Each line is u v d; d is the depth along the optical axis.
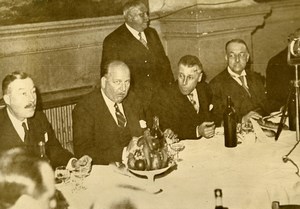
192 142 2.59
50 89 3.95
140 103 2.94
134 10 3.80
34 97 2.54
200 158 2.36
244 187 2.03
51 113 3.80
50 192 2.05
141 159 2.13
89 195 2.02
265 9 4.60
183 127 2.98
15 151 2.29
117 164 2.24
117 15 4.29
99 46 4.21
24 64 3.79
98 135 2.71
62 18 3.93
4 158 2.20
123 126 2.76
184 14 4.36
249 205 1.96
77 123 2.69
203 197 1.95
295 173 2.13
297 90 2.55
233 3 4.48
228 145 2.51
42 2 3.80
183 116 3.00
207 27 4.34
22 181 2.12
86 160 2.21
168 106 3.00
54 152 2.64
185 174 2.16
